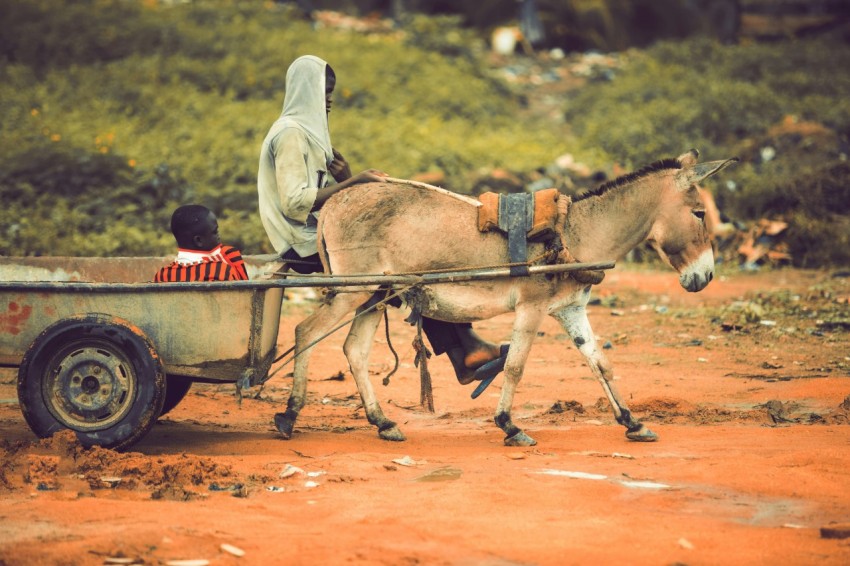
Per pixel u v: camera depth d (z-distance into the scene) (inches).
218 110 1480.1
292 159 489.7
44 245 1014.4
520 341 479.5
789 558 312.3
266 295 452.4
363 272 477.1
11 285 441.1
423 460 446.3
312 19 2191.2
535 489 385.7
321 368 697.6
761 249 1169.4
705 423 537.3
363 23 2340.1
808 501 377.4
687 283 501.0
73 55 1663.4
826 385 613.3
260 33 1883.6
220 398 606.9
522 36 2404.0
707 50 2097.7
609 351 762.2
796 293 991.0
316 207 496.1
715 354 743.7
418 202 478.3
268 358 476.4
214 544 321.1
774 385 634.2
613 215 490.9
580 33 2422.5
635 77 1930.4
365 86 1711.4
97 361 436.8
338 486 399.5
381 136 1454.2
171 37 1768.0
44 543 320.8
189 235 470.9
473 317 485.4
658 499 376.8
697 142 1476.4
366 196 480.4
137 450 467.8
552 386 645.3
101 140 1264.8
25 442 444.8
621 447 474.0
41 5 1817.2
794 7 2792.8
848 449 443.8
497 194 482.0
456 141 1467.8
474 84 1886.1
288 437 493.4
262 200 507.5
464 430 530.6
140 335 435.5
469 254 475.2
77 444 431.2
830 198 1256.8
